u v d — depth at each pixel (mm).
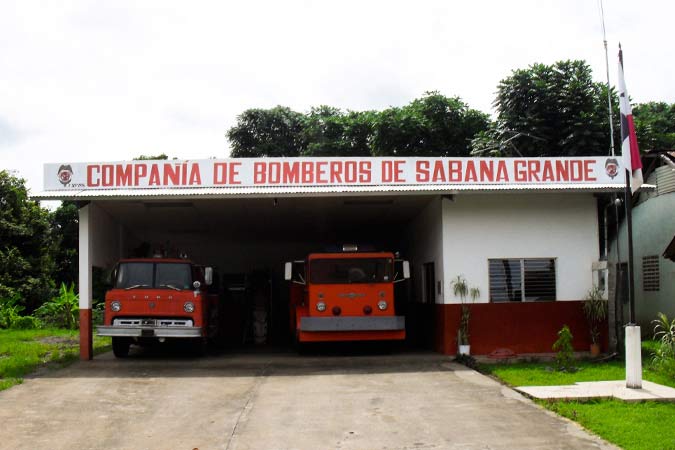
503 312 15766
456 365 14273
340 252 16500
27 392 11297
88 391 11383
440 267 16141
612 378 12109
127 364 14812
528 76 29859
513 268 15992
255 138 45000
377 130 34844
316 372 13492
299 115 45188
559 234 16078
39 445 8070
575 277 15992
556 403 10000
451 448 7730
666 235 19797
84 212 15711
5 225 31844
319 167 15508
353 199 16750
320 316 16031
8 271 31422
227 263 26703
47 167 15367
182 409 10000
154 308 14875
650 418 8859
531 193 15492
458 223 15938
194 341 16078
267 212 18703
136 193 14867
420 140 35062
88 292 15578
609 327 15258
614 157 15812
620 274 15367
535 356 15219
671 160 19516
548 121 29359
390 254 16438
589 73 29859
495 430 8484
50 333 23969
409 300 20781
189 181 15461
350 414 9547
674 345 13102
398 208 18359
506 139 29875
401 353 16656
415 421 9055
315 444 8023
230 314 22953
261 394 11109
